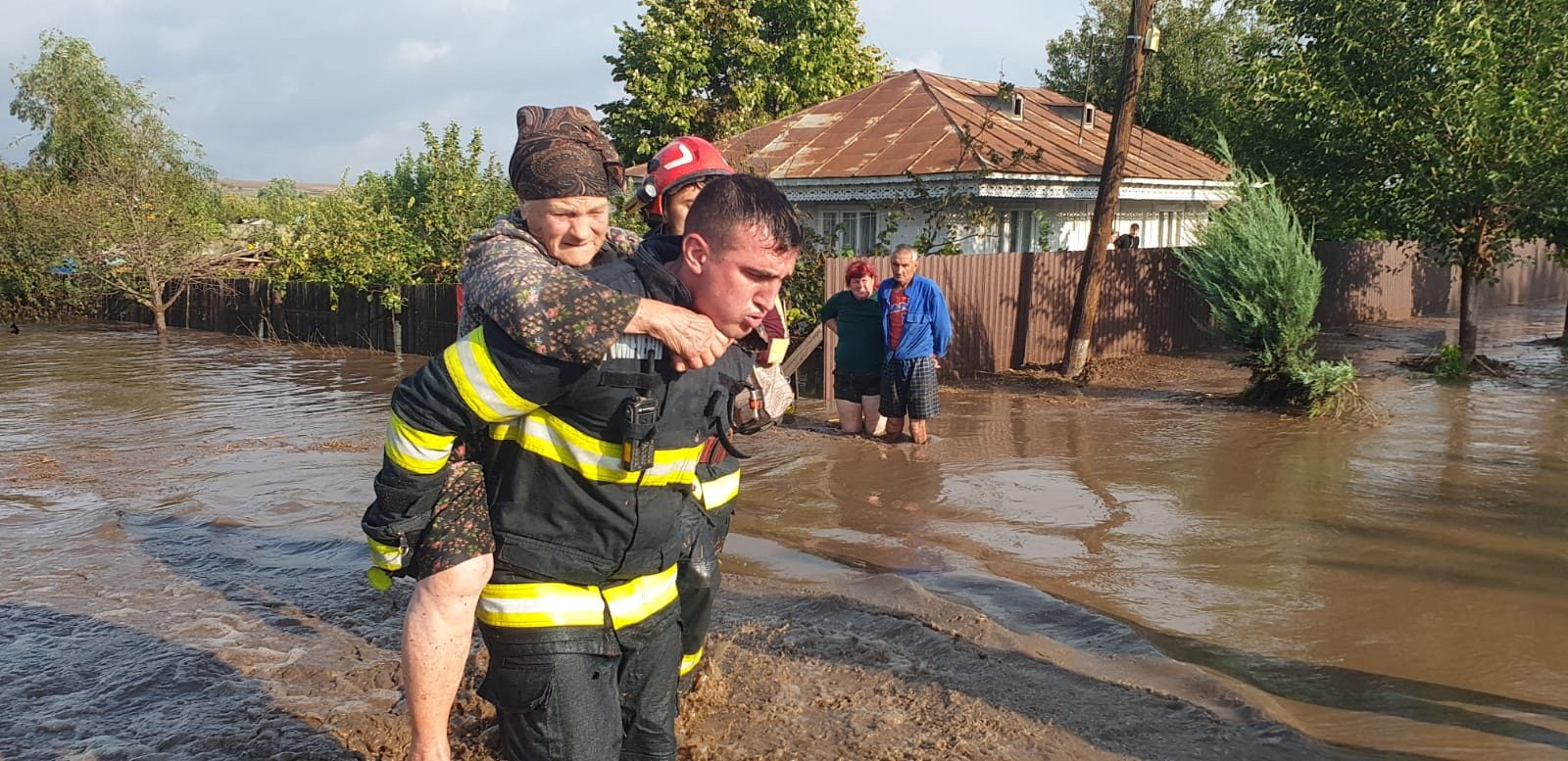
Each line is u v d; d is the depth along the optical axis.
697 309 2.54
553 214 2.62
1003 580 5.74
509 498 2.58
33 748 3.88
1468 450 9.15
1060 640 4.91
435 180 21.36
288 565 6.01
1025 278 14.61
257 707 4.21
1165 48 34.31
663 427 2.55
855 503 7.43
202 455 9.09
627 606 2.74
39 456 9.05
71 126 30.91
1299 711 4.21
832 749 3.83
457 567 2.53
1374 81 14.16
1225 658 4.76
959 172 16.73
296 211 27.25
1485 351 16.55
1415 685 4.48
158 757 3.82
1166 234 23.75
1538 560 6.16
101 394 13.05
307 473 8.34
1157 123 35.59
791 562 6.07
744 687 4.35
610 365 2.43
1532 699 4.33
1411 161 13.93
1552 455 8.89
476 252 2.57
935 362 9.45
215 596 5.50
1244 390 11.95
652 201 3.68
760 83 29.81
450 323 16.69
